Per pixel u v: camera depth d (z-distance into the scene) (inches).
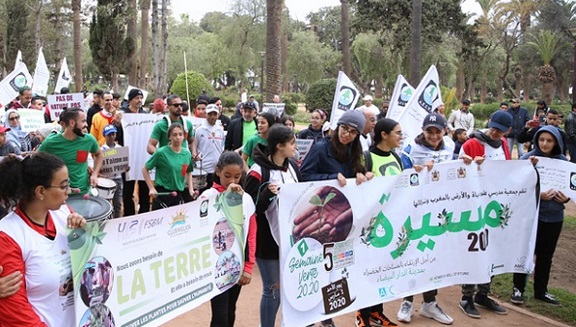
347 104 385.1
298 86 3120.1
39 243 110.6
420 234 204.8
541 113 652.7
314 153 188.9
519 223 230.5
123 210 347.6
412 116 312.8
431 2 1518.2
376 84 2207.2
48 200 110.7
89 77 2992.1
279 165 176.7
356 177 183.8
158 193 265.7
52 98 456.1
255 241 167.6
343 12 1119.0
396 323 219.3
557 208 239.6
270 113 291.6
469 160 214.7
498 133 237.8
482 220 221.0
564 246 348.2
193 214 148.3
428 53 1567.4
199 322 212.7
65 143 234.7
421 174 202.5
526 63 2320.4
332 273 180.2
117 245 127.6
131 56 1217.4
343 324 218.4
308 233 172.4
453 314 232.5
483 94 2372.0
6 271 104.3
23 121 378.0
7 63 1683.1
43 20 1961.1
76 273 117.0
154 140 306.2
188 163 271.4
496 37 2086.6
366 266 190.2
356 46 1718.8
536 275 251.0
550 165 236.1
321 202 174.7
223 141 347.9
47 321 112.9
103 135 326.6
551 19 2198.6
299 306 171.3
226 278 160.6
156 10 925.8
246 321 214.7
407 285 202.7
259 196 168.1
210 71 2311.8
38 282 110.0
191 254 148.6
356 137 188.7
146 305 135.8
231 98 1747.0
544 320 229.9
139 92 365.1
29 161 110.3
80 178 240.1
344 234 182.1
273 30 797.9
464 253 218.2
